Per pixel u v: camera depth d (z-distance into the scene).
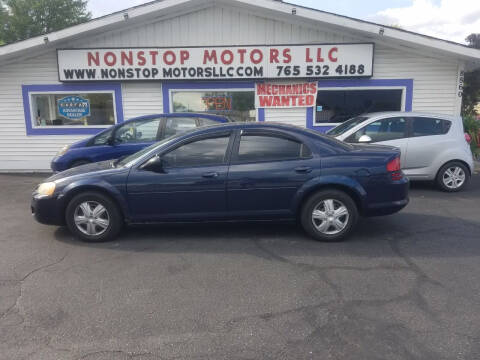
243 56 10.80
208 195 5.06
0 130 11.49
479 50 10.00
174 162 5.12
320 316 3.29
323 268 4.29
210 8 10.85
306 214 5.09
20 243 5.19
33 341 2.97
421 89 11.02
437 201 7.43
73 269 4.32
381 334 3.02
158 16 10.85
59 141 11.54
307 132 5.22
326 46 10.71
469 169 8.20
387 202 5.13
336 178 5.00
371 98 11.24
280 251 4.81
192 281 3.99
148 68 10.90
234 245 5.04
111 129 8.54
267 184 5.03
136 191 5.05
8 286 3.90
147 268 4.33
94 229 5.16
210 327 3.15
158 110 11.30
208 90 11.19
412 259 4.53
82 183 5.05
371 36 10.72
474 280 3.96
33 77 11.22
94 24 10.31
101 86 11.23
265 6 10.16
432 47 10.12
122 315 3.34
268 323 3.20
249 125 5.22
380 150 5.27
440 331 3.05
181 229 5.73
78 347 2.90
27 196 8.26
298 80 11.06
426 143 8.06
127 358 2.77
